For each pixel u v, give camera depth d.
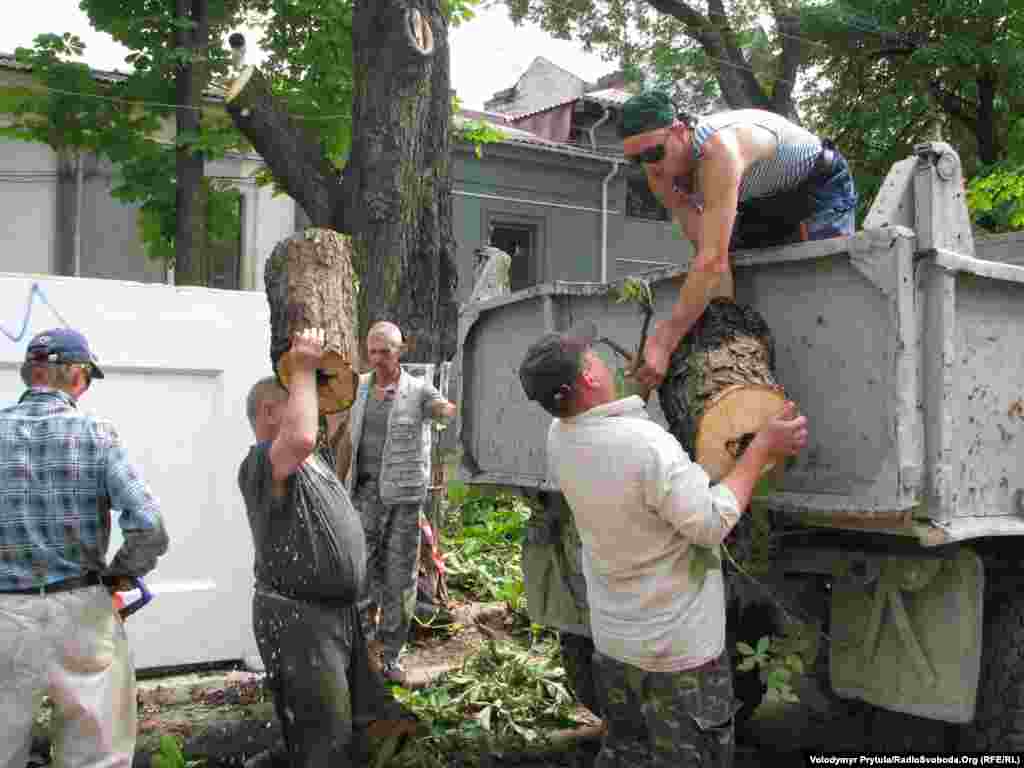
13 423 3.24
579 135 20.66
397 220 6.69
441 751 4.22
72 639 3.18
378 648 5.22
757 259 3.44
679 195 3.66
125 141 10.23
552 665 5.15
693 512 2.83
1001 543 3.55
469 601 6.73
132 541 3.30
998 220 11.34
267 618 3.25
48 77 9.95
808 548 3.59
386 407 5.38
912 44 15.00
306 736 3.23
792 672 3.56
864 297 3.16
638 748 3.19
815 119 17.08
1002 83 14.19
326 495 3.25
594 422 2.99
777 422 3.00
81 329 4.82
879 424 3.10
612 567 3.01
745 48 16.67
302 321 3.22
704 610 2.97
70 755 3.25
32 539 3.16
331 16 9.85
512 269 19.12
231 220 10.77
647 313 3.45
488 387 4.79
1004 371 3.30
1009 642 3.52
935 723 4.39
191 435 5.10
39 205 13.62
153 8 9.91
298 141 7.18
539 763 4.24
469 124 11.87
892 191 3.14
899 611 3.36
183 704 4.78
